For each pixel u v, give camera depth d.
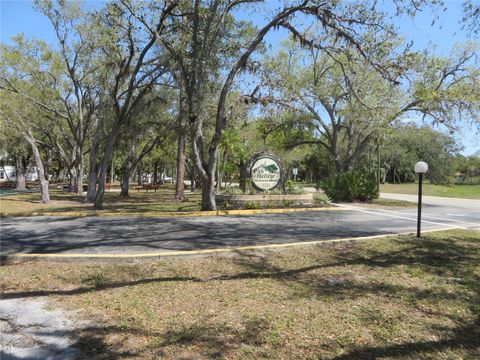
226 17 14.94
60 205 19.61
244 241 8.68
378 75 18.78
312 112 24.97
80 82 26.48
